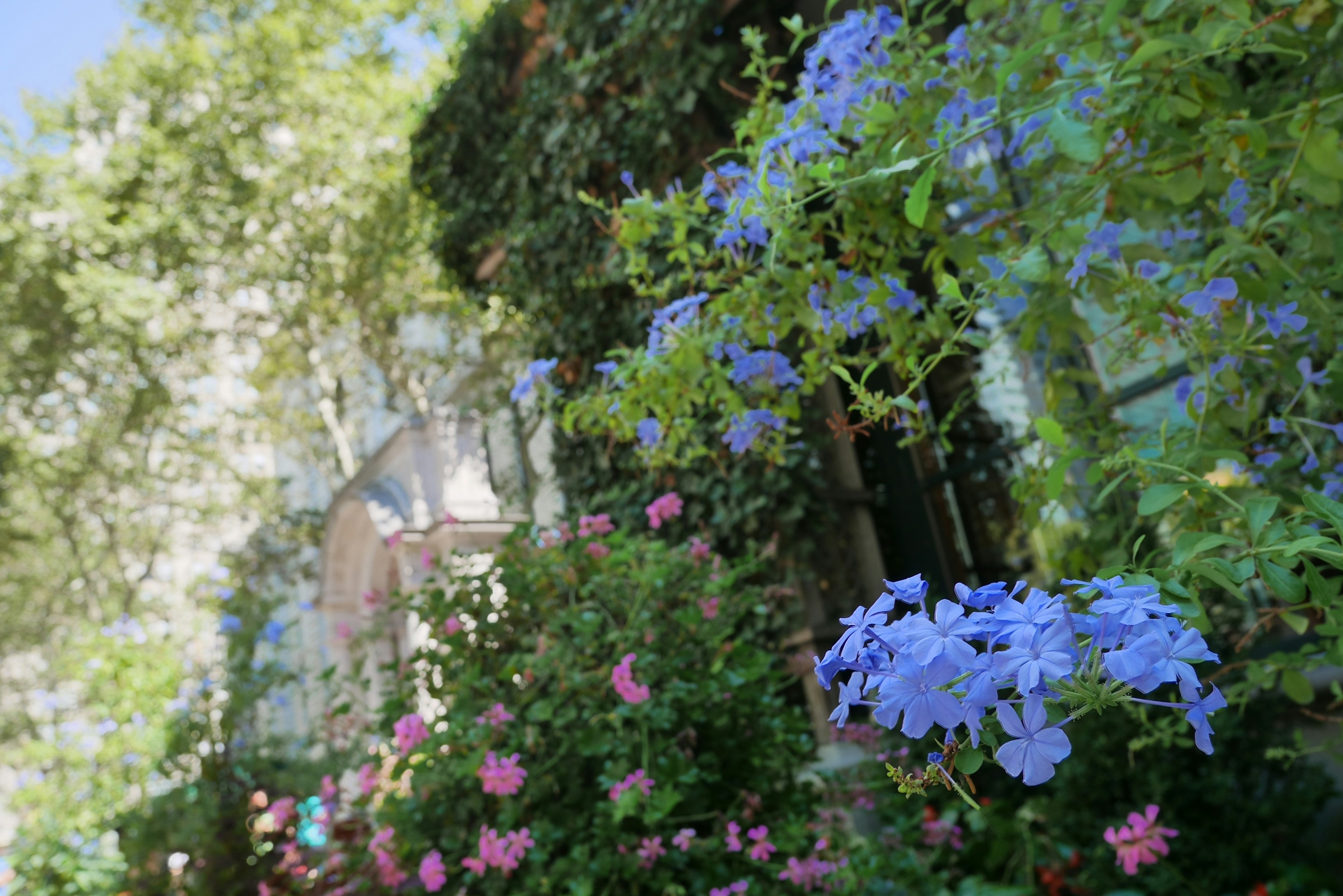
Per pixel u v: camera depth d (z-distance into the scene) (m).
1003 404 4.90
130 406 13.81
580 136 5.26
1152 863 3.04
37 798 5.54
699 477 4.83
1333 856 3.59
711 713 3.17
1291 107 1.99
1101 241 1.87
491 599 3.44
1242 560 1.17
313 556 15.54
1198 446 1.60
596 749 2.96
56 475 14.60
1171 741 2.28
